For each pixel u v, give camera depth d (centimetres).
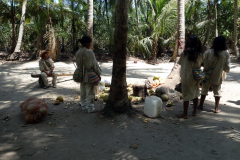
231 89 652
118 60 393
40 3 1512
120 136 335
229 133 347
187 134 344
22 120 404
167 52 2006
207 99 553
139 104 507
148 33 1867
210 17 1577
